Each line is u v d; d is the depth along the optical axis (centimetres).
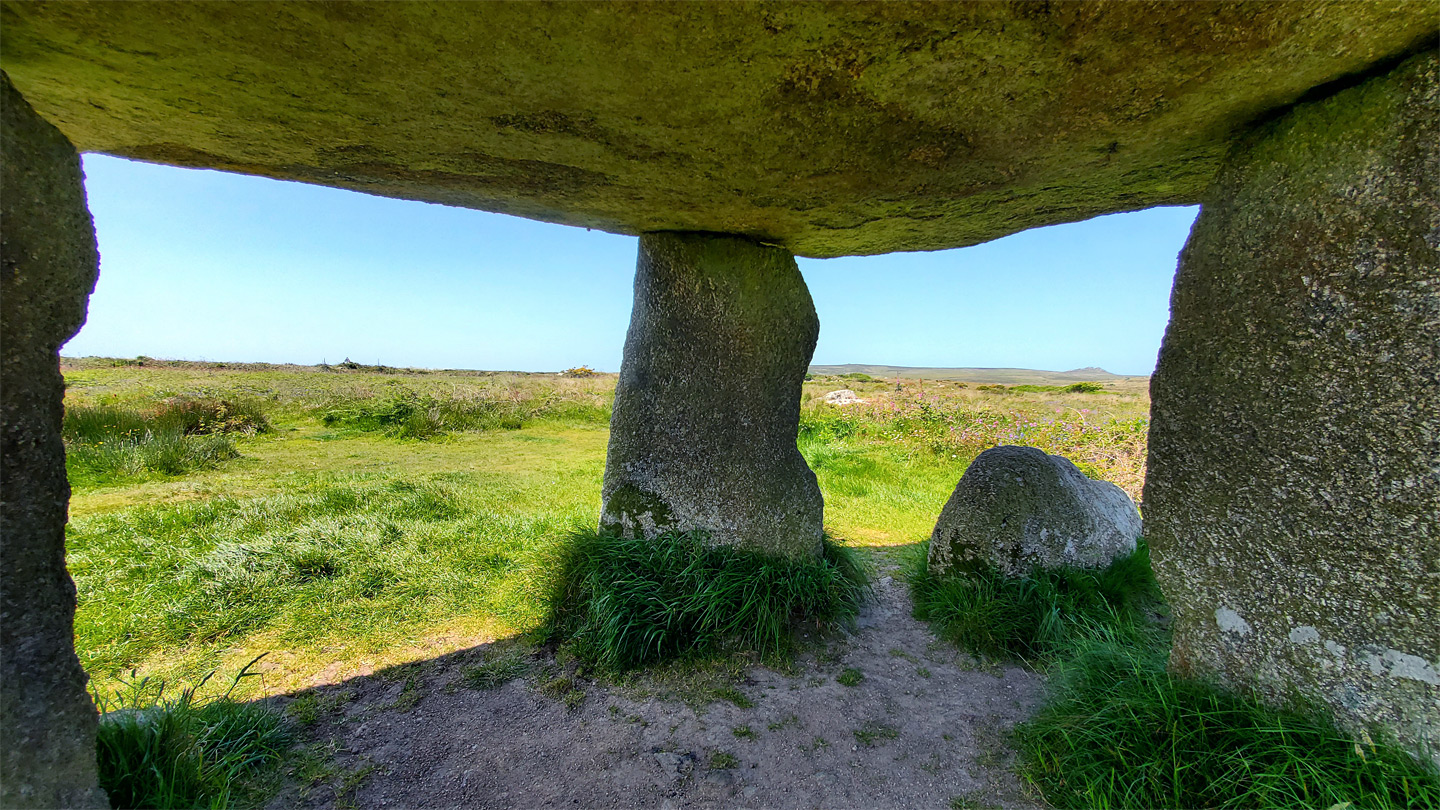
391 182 204
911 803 164
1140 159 174
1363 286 132
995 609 252
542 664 227
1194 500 164
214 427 661
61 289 114
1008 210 227
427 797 161
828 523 426
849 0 104
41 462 111
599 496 470
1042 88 133
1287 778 137
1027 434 627
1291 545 145
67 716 114
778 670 229
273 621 245
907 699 212
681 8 106
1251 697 155
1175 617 175
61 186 114
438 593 274
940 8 107
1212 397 159
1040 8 107
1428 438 124
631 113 145
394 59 120
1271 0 105
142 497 410
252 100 138
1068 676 200
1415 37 117
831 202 219
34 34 109
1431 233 122
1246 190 152
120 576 269
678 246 280
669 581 253
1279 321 146
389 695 205
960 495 286
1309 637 144
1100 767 159
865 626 266
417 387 1273
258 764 167
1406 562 129
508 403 955
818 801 164
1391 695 132
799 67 125
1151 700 166
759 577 255
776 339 290
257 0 100
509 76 127
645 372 292
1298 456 143
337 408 860
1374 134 128
